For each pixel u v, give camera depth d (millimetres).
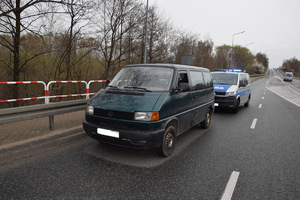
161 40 20406
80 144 4848
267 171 3781
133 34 16188
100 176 3418
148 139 3736
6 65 11562
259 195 3010
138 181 3301
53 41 11391
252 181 3404
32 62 12484
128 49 16391
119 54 16406
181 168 3809
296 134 6316
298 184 3344
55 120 6500
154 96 4094
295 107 12039
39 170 3545
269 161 4238
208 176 3531
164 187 3148
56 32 11797
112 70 16422
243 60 59875
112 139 3936
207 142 5379
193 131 6453
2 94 12211
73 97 13383
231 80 10117
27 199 2760
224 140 5590
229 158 4348
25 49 11625
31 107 5039
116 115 3908
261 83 41531
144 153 4469
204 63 34938
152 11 18766
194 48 31422
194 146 5047
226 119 8352
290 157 4473
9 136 4844
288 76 59344
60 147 4621
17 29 9500
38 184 3115
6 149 4055
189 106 5133
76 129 5539
